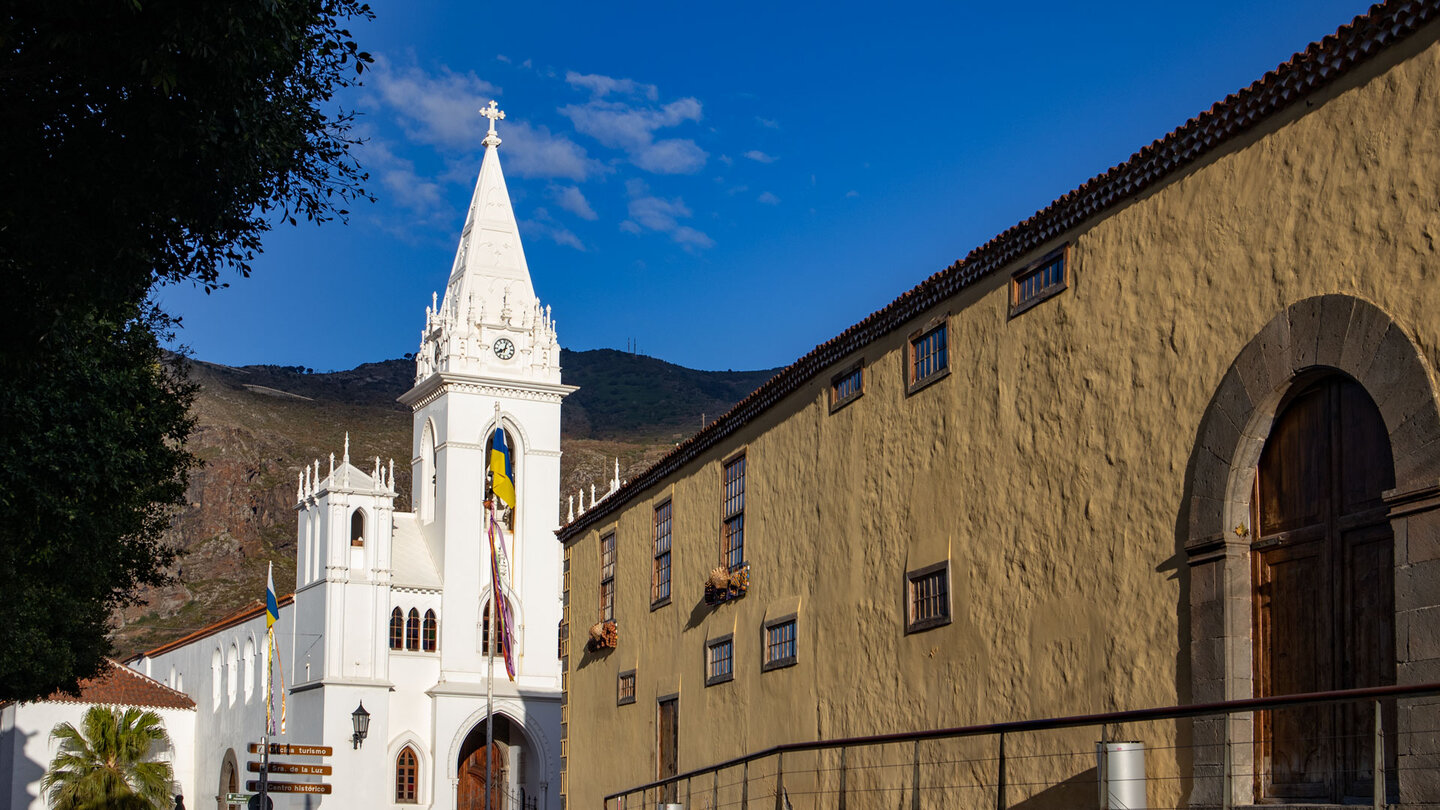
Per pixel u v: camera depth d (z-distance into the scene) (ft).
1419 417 38.24
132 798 217.36
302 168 55.06
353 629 214.90
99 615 116.67
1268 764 43.47
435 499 234.79
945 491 62.28
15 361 50.65
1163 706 46.32
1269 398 43.80
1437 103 38.83
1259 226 44.96
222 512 547.49
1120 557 50.14
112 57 44.27
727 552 85.81
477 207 243.60
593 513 109.09
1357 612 40.86
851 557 70.23
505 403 234.38
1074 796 51.37
